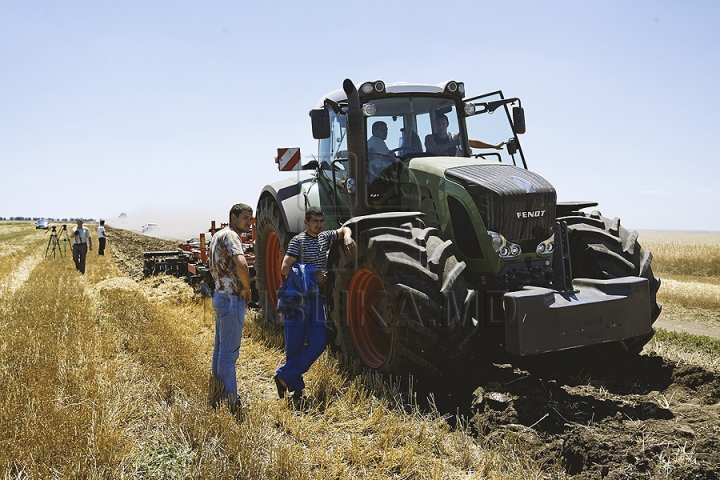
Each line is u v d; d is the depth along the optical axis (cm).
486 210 439
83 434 347
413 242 435
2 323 718
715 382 424
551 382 437
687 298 957
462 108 584
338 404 411
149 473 315
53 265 1672
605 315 410
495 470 316
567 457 334
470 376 455
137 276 1240
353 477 314
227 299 420
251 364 528
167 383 443
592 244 484
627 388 439
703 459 315
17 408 386
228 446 338
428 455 336
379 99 544
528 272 446
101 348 559
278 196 624
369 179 525
